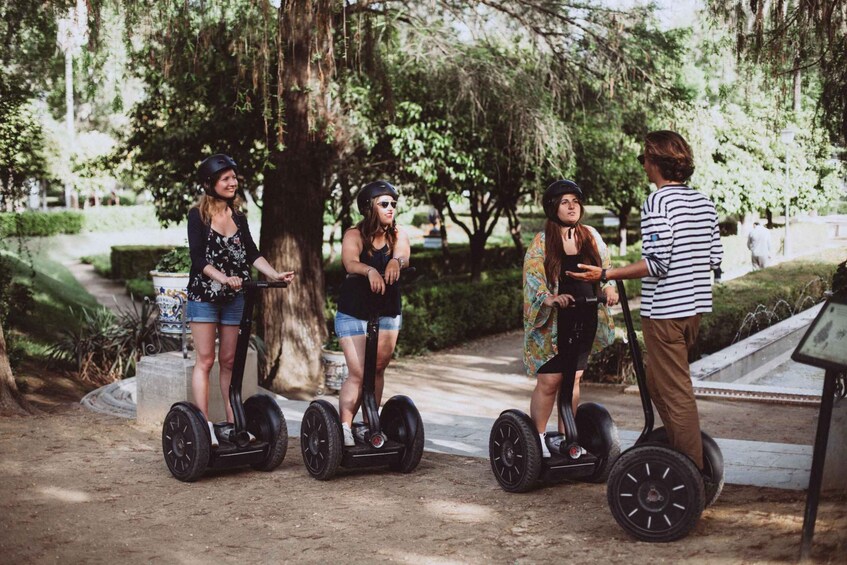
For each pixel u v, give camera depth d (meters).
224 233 4.95
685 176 3.85
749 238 21.77
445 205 17.80
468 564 3.49
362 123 11.38
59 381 10.29
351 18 10.48
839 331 3.18
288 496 4.59
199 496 4.59
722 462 3.94
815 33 6.07
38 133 10.55
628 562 3.41
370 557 3.61
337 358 10.70
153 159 12.99
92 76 9.97
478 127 12.58
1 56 9.32
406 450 5.01
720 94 8.27
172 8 8.60
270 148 11.36
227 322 5.06
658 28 11.91
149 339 11.48
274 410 5.13
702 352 12.48
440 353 14.41
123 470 5.14
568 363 4.43
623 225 25.19
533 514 4.15
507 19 11.70
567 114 13.07
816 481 3.22
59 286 16.48
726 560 3.34
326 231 30.62
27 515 4.23
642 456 3.65
